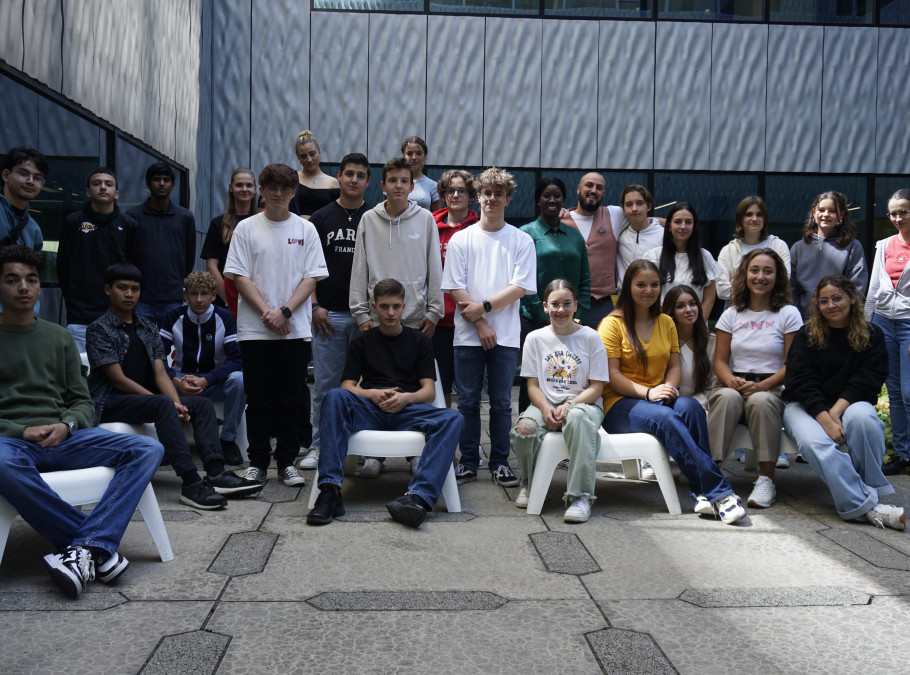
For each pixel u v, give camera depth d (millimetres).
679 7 8633
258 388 4168
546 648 2248
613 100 8625
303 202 5551
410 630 2359
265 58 8383
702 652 2232
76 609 2488
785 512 3816
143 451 2922
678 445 3727
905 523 3566
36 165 4113
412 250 4316
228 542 3178
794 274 5285
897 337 4848
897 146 8789
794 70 8695
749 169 8719
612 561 3021
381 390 3791
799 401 3914
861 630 2393
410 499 3502
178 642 2248
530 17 8547
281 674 2074
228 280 5129
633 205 5137
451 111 8516
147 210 5133
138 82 6340
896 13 8727
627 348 4074
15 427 2920
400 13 8453
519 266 4293
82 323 4812
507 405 4340
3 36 4328
